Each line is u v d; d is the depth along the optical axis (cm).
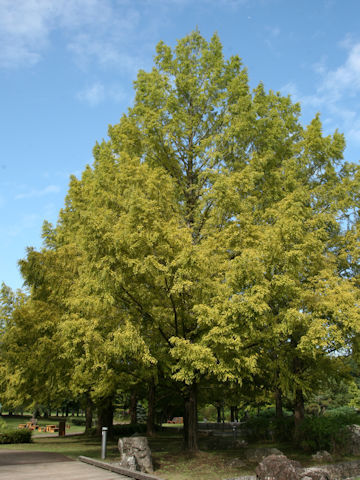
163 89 1602
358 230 1413
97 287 1042
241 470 1015
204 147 1468
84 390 1545
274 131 1505
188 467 1048
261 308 927
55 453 1337
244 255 967
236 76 1620
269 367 1195
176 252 1068
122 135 1472
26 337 1384
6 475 909
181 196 1552
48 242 2036
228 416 4869
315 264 1262
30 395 1589
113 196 1212
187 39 1700
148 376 1258
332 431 1271
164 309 1159
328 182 1537
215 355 1030
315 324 1004
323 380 1502
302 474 870
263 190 1454
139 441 1048
